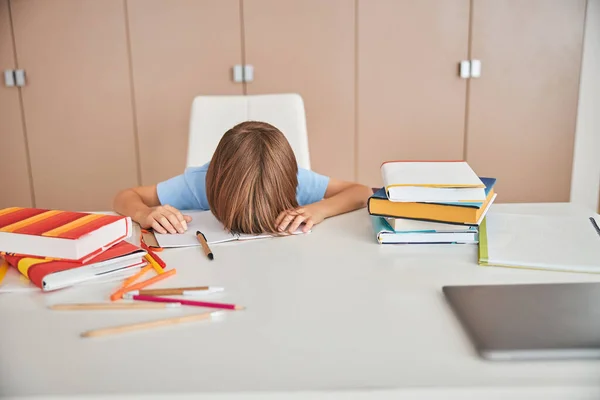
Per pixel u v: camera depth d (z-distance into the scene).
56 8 2.32
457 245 0.98
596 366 0.56
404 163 1.13
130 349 0.61
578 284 0.75
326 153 2.47
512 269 0.85
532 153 2.49
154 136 2.45
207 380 0.55
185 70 2.38
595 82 2.43
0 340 0.64
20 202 2.51
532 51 2.38
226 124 1.64
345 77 2.40
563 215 1.16
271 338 0.63
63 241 0.83
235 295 0.76
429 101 2.42
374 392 0.52
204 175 1.37
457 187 0.95
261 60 2.38
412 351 0.60
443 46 2.37
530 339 0.59
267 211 1.05
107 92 2.40
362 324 0.67
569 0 2.33
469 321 0.64
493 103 2.43
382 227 1.01
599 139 2.49
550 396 0.52
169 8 2.33
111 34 2.35
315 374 0.55
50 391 0.53
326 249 0.97
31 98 2.40
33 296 0.78
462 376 0.54
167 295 0.77
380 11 2.34
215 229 1.09
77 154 2.46
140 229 1.11
